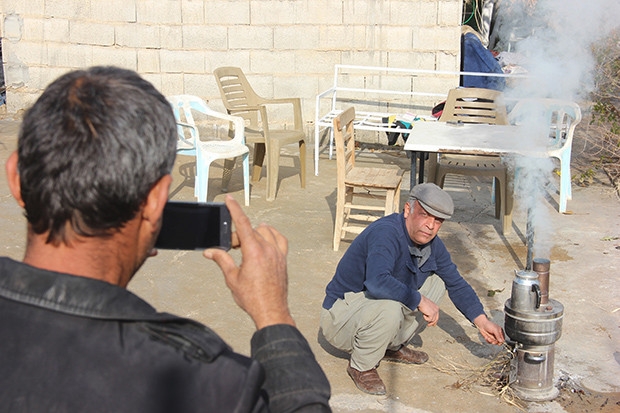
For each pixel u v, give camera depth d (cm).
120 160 107
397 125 839
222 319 434
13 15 948
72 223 108
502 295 479
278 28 902
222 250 134
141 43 922
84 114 107
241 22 906
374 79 898
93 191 106
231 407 104
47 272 107
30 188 107
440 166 589
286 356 119
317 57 903
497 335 358
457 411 346
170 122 114
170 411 103
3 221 589
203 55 919
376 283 342
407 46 887
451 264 373
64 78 112
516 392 356
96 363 104
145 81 115
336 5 888
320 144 923
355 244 365
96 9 922
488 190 725
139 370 104
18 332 105
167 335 107
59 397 102
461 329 431
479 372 380
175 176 755
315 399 114
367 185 528
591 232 596
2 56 965
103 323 106
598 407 350
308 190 717
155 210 115
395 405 350
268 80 916
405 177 776
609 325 436
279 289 129
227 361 108
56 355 104
